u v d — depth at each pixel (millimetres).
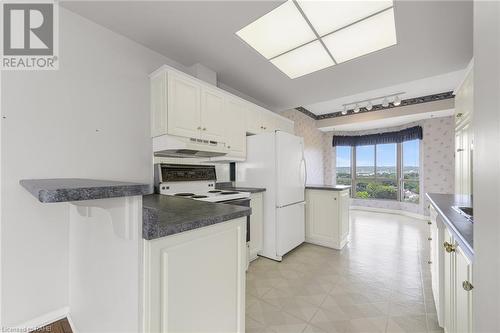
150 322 785
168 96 2033
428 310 1676
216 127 2492
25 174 1459
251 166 2963
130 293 804
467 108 2125
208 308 1008
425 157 4781
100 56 1848
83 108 1744
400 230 3936
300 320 1574
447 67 2521
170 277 853
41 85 1545
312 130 5520
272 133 2775
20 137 1447
